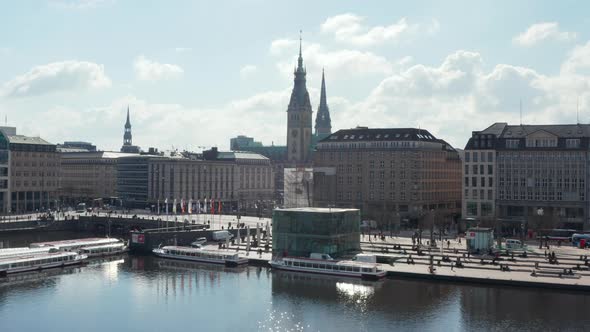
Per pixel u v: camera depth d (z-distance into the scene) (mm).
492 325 125000
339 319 131250
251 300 147625
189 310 139625
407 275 164750
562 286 147875
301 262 178750
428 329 123625
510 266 169375
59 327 128375
